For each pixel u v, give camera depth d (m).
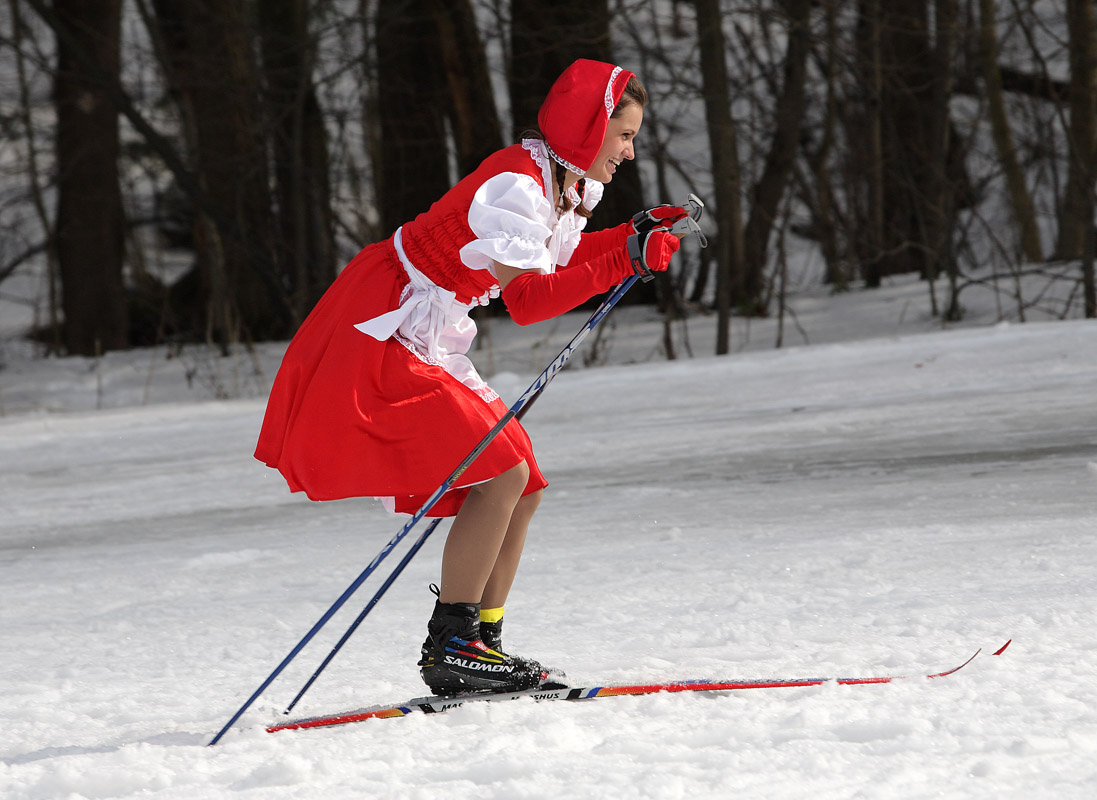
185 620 14.93
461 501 10.70
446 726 9.32
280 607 15.35
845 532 17.12
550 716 9.36
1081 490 18.84
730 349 59.22
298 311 68.50
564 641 12.26
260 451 10.47
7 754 9.45
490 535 10.02
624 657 11.38
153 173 86.75
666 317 56.66
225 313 67.56
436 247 10.30
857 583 13.75
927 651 10.59
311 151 73.44
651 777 7.48
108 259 74.88
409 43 69.44
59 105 74.06
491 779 7.91
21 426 41.53
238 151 71.38
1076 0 60.09
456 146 72.06
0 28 81.25
